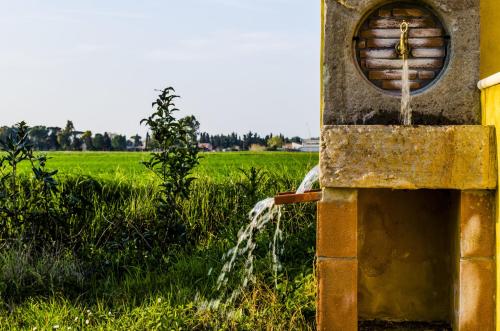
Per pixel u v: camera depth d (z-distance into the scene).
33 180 6.64
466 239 4.08
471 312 4.08
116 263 5.98
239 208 6.90
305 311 4.94
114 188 7.40
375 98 4.17
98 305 5.12
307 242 6.07
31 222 6.22
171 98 6.38
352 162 4.07
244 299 5.16
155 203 6.69
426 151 4.04
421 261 4.59
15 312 5.05
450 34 4.15
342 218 4.12
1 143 6.27
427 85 4.20
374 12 4.22
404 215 4.59
